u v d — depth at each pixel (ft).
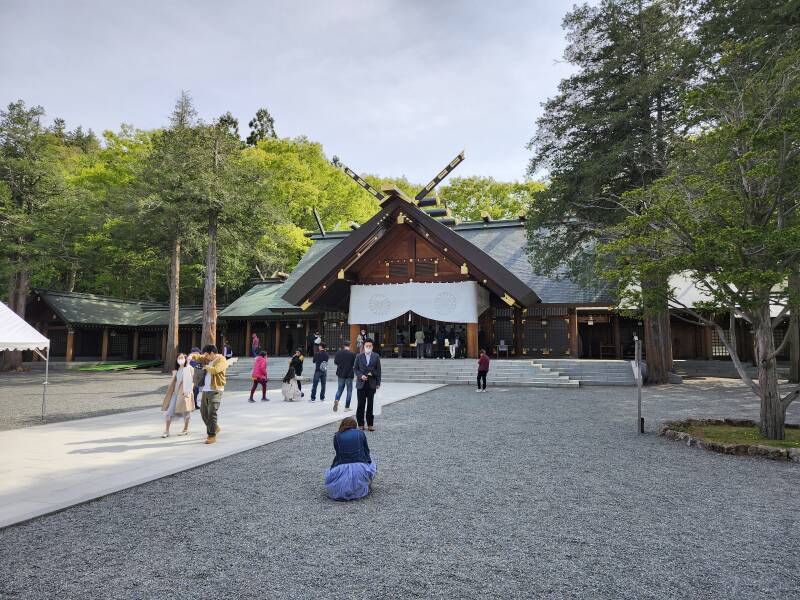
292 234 132.57
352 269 87.45
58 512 17.81
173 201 100.37
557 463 24.80
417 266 86.84
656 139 59.93
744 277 26.68
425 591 11.88
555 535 15.49
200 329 136.56
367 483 19.53
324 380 51.57
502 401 50.08
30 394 62.34
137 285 152.87
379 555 14.02
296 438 31.83
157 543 14.99
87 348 134.72
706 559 13.76
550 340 93.81
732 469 23.71
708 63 53.31
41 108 119.34
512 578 12.57
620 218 63.52
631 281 34.60
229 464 24.98
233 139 109.91
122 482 21.25
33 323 130.72
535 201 72.74
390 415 40.78
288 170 150.10
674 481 21.62
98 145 237.45
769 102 30.78
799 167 28.04
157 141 111.96
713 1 57.57
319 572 12.96
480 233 119.96
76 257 120.37
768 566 13.33
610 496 19.49
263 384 51.29
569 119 67.92
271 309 114.62
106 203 120.47
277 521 16.83
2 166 112.88
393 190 77.56
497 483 21.30
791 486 20.90
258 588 12.08
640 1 63.72
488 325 95.66
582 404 47.57
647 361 70.44
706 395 55.21
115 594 11.84
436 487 20.74
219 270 135.13
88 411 45.98
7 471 23.17
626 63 67.00
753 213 30.30
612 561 13.60
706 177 31.76
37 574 12.96
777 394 29.71
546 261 74.33
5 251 111.86
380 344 97.35
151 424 37.47
